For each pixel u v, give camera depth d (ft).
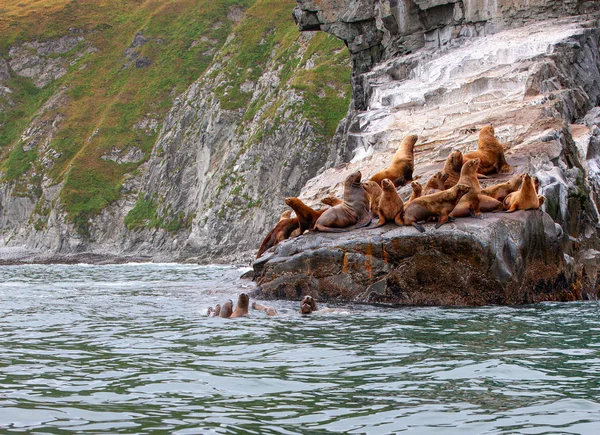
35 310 155.74
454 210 164.04
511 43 337.52
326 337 110.42
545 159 207.00
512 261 158.71
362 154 326.85
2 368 87.61
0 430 60.54
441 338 108.47
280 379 80.59
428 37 405.59
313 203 261.03
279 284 170.30
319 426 62.13
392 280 160.25
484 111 278.87
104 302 174.19
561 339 106.63
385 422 63.26
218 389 75.87
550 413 65.72
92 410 67.31
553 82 295.89
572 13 359.46
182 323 129.59
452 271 156.56
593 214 212.64
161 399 71.61
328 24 448.65
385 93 367.86
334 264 165.17
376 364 88.48
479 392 73.67
